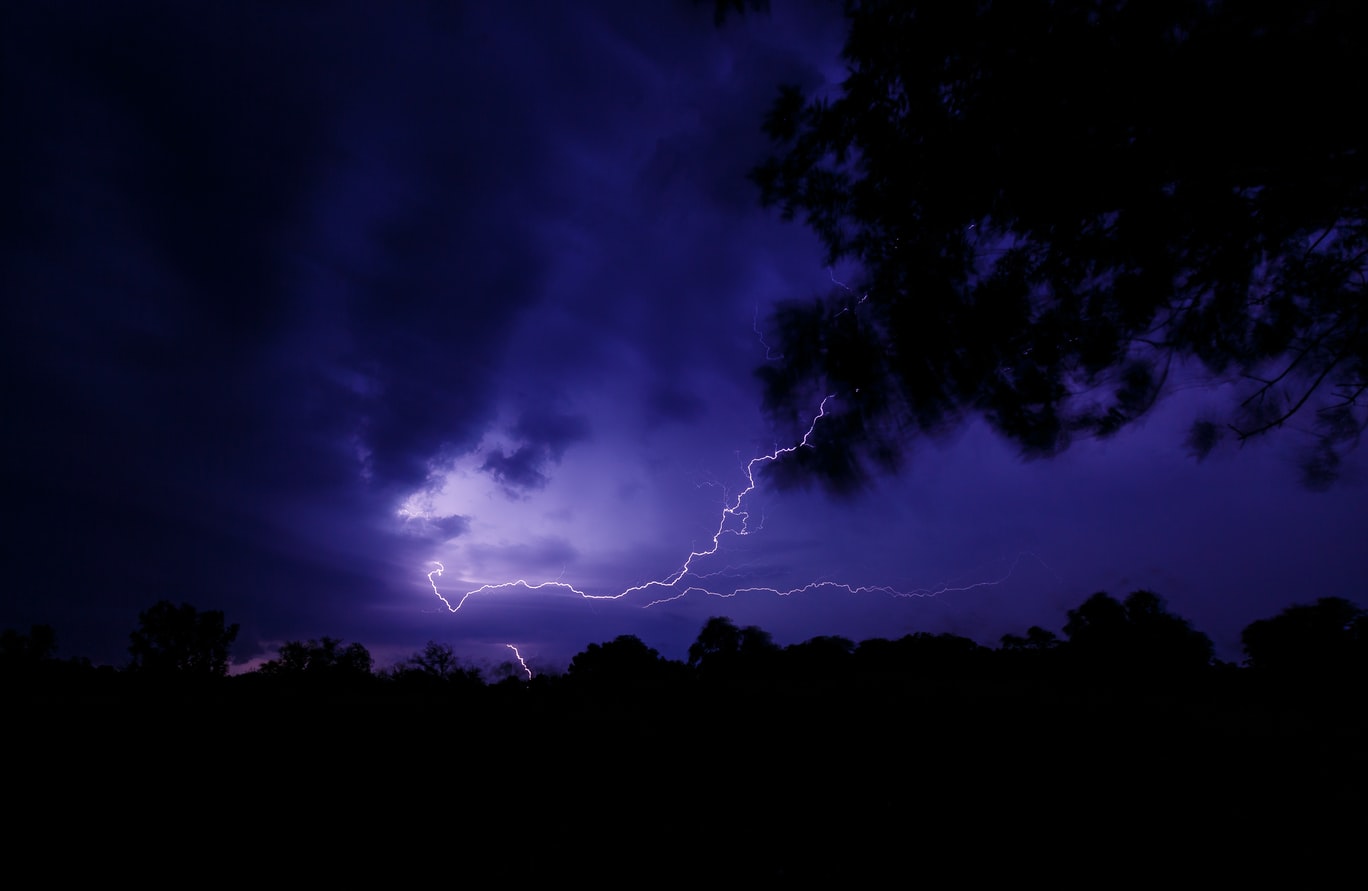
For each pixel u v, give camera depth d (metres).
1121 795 4.10
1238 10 3.25
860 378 4.37
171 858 3.37
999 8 3.73
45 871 3.20
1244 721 5.79
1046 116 3.69
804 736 5.46
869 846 3.55
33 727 5.09
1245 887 3.08
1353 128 3.17
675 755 5.03
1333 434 4.02
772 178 4.91
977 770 4.59
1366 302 3.84
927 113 4.14
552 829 3.77
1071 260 4.15
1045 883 3.16
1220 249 3.83
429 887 3.14
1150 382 4.39
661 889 3.14
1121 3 3.48
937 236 4.28
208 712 5.79
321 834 3.66
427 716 6.00
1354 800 3.92
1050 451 4.49
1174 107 3.41
